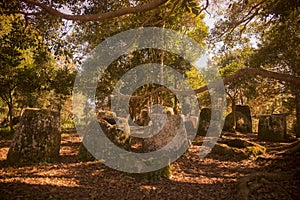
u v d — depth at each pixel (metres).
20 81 12.23
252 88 15.68
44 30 7.36
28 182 5.21
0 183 5.01
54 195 4.62
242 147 9.01
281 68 11.85
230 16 8.97
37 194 4.58
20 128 7.20
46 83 12.38
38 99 18.81
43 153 7.13
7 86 12.88
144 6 4.09
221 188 5.38
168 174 6.02
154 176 5.81
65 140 11.45
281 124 11.98
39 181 5.33
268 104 23.31
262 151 8.53
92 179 5.71
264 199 4.41
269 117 12.34
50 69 12.38
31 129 7.16
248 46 11.89
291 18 7.77
